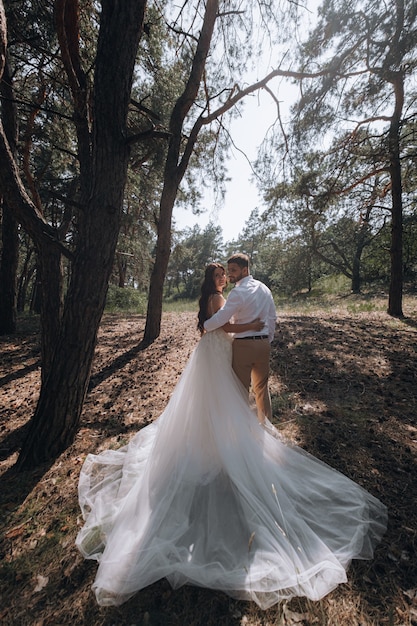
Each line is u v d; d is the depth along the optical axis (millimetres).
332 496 2273
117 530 1994
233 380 2553
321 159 10336
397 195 9766
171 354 6617
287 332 7887
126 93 3018
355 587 1709
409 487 2430
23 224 3367
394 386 4312
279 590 1664
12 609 1719
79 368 3199
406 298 13797
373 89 7508
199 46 6504
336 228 18375
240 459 2277
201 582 1699
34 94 7820
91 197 3096
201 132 9258
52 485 2730
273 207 11617
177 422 2521
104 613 1656
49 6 5605
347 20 7199
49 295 3820
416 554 1885
